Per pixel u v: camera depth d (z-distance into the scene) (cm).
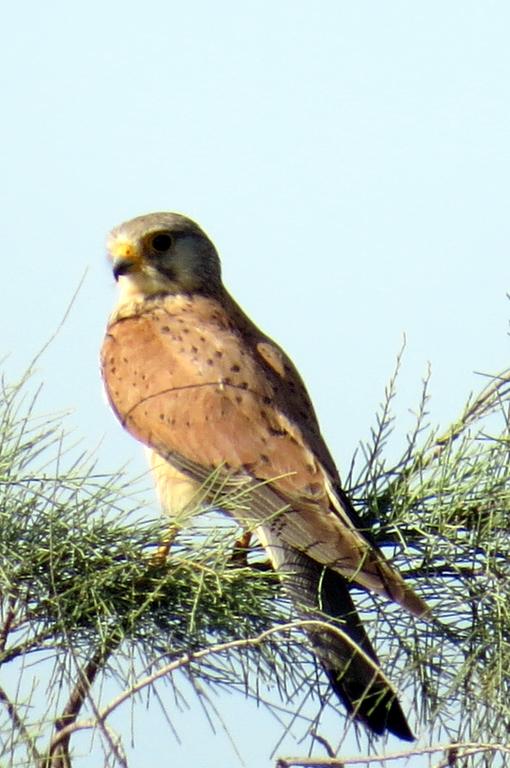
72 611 740
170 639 738
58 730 707
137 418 1096
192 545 773
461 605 794
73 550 748
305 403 1082
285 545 899
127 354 1145
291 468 984
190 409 1064
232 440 1030
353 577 799
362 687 773
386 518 885
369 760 604
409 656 780
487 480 844
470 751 638
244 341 1136
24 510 746
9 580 723
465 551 826
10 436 745
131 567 758
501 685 749
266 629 780
